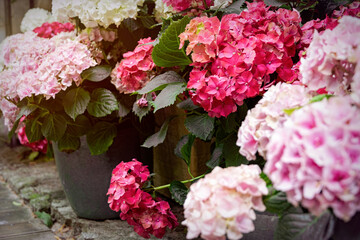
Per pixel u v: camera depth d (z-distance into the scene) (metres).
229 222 1.21
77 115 2.19
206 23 1.68
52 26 2.72
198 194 1.27
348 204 1.05
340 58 1.20
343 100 1.07
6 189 3.31
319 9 1.91
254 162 1.71
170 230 2.26
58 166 2.50
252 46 1.60
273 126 1.28
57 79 2.15
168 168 2.59
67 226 2.53
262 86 1.73
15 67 2.32
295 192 1.10
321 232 1.15
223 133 1.88
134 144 2.40
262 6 1.73
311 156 1.03
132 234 2.26
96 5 2.16
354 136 1.04
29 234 2.45
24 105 2.23
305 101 1.30
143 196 1.93
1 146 4.54
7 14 4.51
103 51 2.34
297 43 1.74
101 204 2.41
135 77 2.02
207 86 1.64
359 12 1.79
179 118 2.43
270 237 1.39
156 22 2.36
